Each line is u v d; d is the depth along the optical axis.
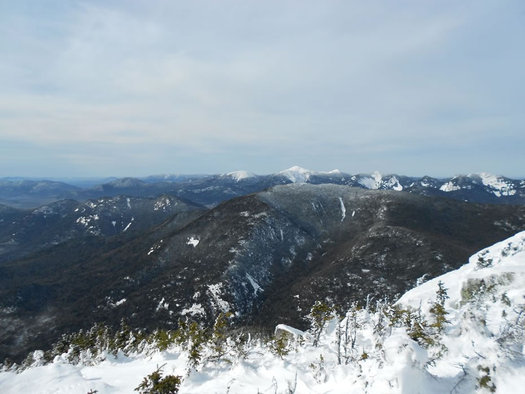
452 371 9.92
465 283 19.09
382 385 9.43
